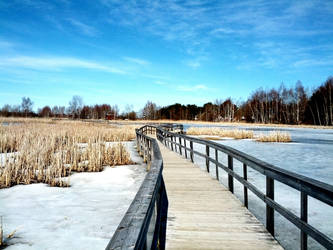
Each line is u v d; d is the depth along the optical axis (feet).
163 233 10.00
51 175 23.91
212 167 30.09
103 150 34.24
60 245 11.37
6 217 14.61
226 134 77.51
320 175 25.44
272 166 9.30
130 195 18.99
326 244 5.75
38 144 33.96
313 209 16.07
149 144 29.14
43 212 15.42
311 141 62.69
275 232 12.82
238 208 12.94
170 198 14.61
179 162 27.58
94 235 12.38
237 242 9.23
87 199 17.98
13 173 23.59
